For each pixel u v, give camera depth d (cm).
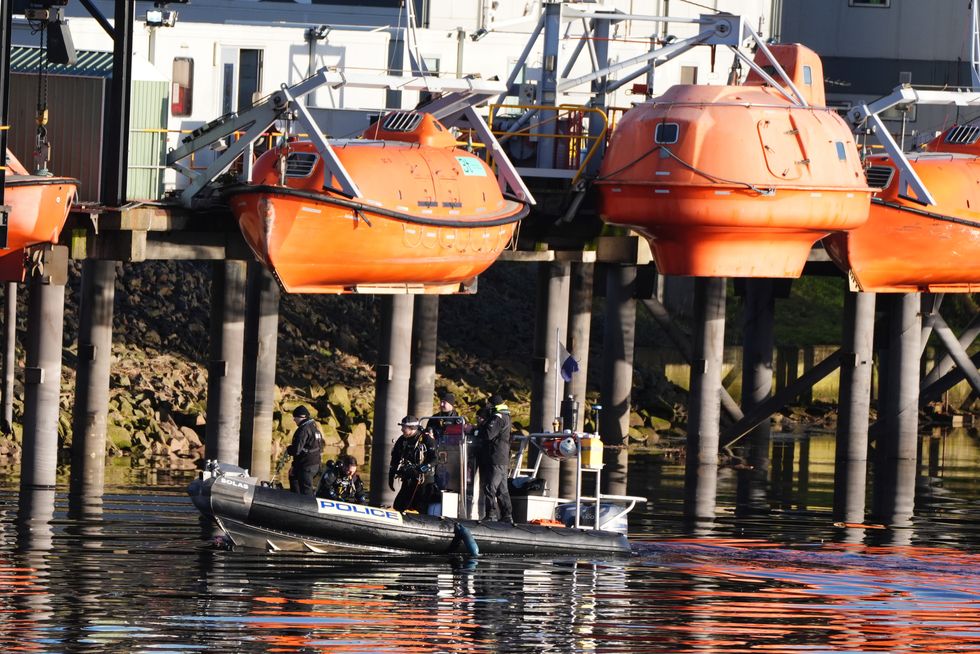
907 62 17825
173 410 12694
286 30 12112
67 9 13825
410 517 7875
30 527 8206
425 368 11981
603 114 11269
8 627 6188
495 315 17038
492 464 8094
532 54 13162
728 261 11075
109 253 9531
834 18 17800
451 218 10094
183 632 6219
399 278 10131
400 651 6106
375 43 12331
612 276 12625
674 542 8756
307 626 6391
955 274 12000
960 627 6856
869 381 12662
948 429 16162
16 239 8919
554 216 11331
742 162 10781
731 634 6594
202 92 11981
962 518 10256
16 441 11450
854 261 11862
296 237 9531
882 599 7369
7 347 11675
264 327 11662
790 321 18550
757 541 8944
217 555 7644
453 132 11438
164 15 11894
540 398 11906
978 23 13275
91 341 10625
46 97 9762
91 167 9819
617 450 12769
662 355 16288
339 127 12256
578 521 8356
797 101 11162
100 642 6041
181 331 14775
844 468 12519
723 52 13675
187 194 9738
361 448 12875
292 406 13238
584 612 6856
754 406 13525
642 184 10869
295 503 7688
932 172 11881
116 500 9250
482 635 6397
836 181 10969
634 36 13800
